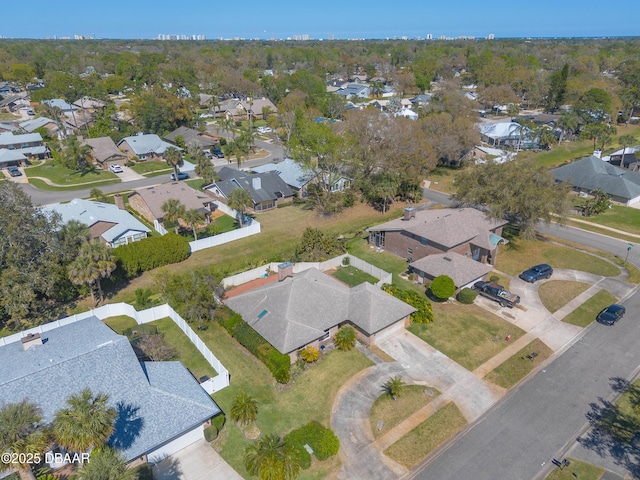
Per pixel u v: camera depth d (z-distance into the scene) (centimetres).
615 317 4016
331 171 6675
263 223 6241
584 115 11062
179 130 10512
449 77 18725
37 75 17300
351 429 2883
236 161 9325
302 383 3269
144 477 2498
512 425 2956
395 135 6681
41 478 2238
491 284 4412
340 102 12825
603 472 2628
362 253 5400
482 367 3469
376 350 3628
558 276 4856
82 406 2050
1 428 1895
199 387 2983
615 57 19962
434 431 2886
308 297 3788
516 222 5388
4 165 8612
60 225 4522
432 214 5450
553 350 3691
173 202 5325
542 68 19962
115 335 3195
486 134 10425
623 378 3391
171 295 3978
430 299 4406
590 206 6612
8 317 4003
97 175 8250
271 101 15038
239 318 3753
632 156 9000
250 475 2564
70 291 4256
